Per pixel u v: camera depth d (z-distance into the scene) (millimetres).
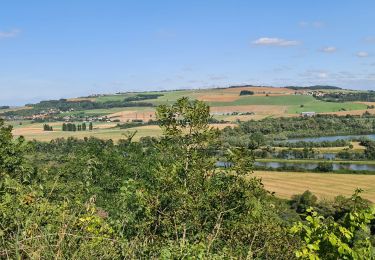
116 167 27297
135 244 5629
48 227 4832
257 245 11828
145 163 24328
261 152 138750
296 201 81562
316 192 91375
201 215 14039
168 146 17750
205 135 17734
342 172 113000
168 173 15641
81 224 5285
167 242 7012
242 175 16500
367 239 6145
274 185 98562
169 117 18016
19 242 4285
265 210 16141
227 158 16844
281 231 12328
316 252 6227
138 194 12578
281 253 11609
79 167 23656
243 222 13914
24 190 6523
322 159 134375
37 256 4137
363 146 153000
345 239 6242
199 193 15250
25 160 16844
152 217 11797
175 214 12781
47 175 14906
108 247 5133
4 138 17125
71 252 4543
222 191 15383
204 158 17078
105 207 12586
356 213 6320
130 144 32375
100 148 32781
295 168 116125
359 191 6605
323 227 6367
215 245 8953
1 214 5027
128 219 7516
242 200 15555
